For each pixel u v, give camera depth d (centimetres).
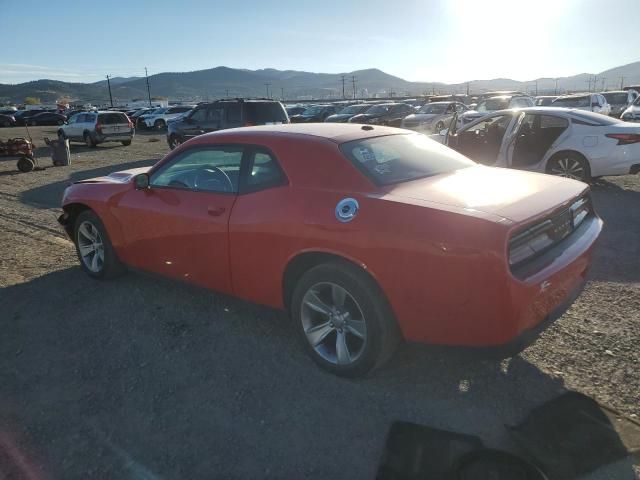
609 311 393
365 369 303
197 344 366
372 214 282
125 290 466
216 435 270
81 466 251
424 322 274
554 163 837
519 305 256
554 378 307
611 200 779
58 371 338
